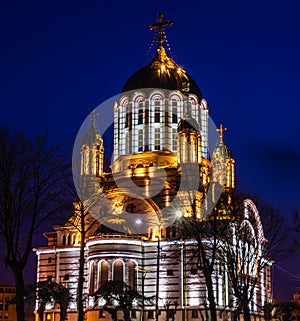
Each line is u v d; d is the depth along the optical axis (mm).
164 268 103375
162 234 106375
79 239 113312
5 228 47906
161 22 129250
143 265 104688
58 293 84625
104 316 98250
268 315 98188
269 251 76062
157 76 120812
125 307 82125
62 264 112125
